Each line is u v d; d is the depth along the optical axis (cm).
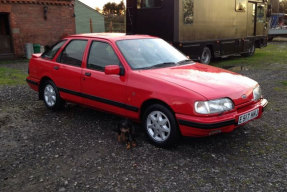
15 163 404
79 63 555
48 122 562
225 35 1391
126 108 477
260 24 1714
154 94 433
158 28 1138
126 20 1234
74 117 590
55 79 599
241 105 430
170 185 348
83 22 3081
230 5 1387
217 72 494
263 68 1216
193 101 399
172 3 1081
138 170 382
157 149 443
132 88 461
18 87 863
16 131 518
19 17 1538
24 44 1576
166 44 587
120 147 450
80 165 396
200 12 1192
